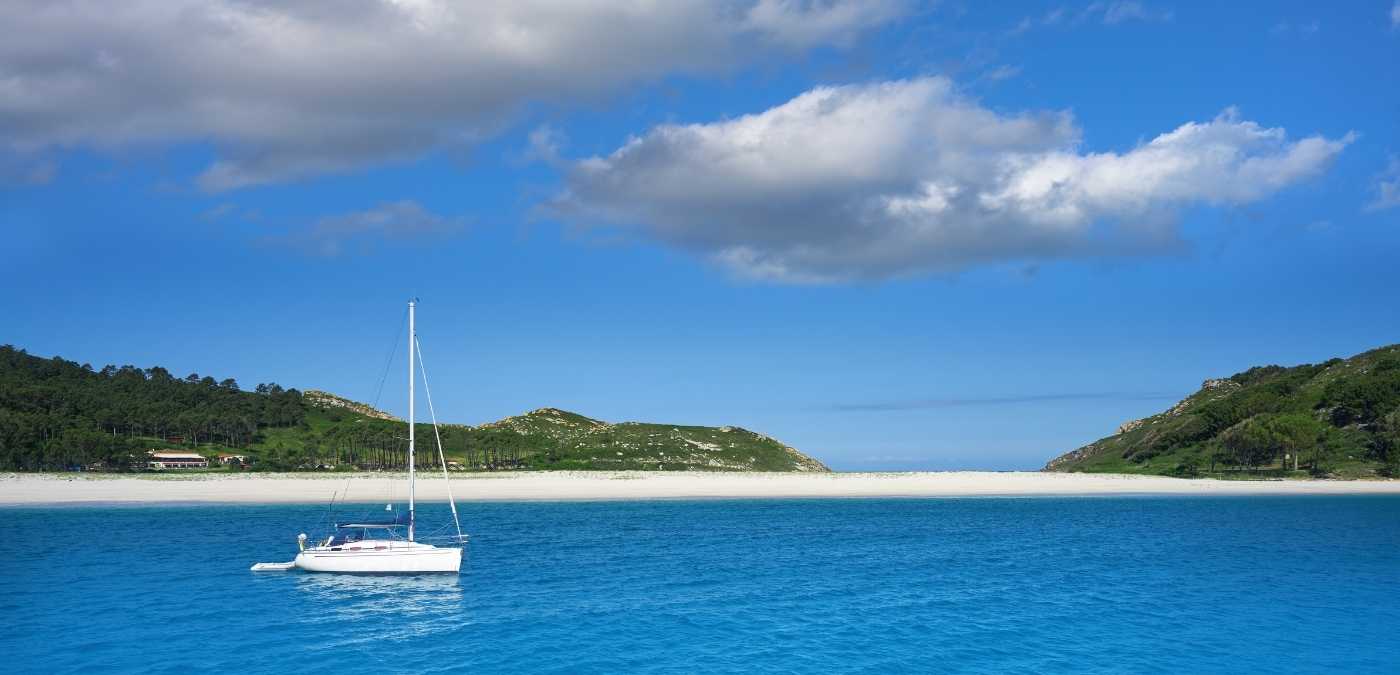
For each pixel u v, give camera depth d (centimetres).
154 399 18638
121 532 6588
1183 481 12319
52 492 9656
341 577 4653
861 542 6247
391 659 3098
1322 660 3192
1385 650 3322
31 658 3097
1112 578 4772
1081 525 7512
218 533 6531
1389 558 5553
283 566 4862
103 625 3578
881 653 3195
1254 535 6762
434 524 7394
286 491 10100
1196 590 4447
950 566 5138
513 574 4794
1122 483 12156
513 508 9019
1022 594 4300
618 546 5969
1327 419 14525
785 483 11894
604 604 4009
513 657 3127
